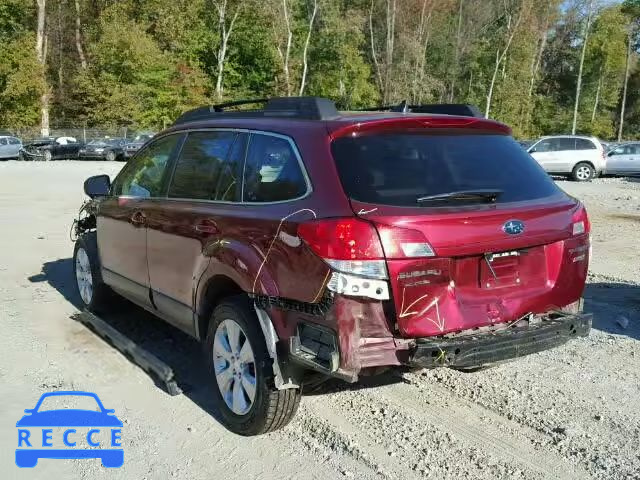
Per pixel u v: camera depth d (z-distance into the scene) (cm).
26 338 561
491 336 342
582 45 6612
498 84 6166
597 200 1755
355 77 5516
